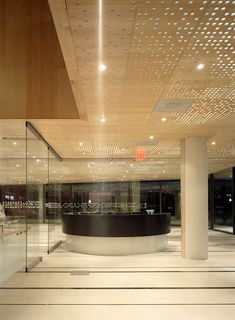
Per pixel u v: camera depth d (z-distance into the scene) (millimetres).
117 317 4660
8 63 3799
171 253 10062
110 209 16203
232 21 3115
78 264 8398
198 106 5941
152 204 19266
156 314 4781
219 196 17906
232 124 7426
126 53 3748
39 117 6359
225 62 4043
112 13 2926
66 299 5484
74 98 5301
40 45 3354
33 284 6426
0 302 5332
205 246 9016
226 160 13633
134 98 5410
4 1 2590
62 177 14398
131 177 16984
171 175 17172
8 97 5125
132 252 9922
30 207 8234
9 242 8109
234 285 6332
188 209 9062
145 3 2787
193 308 5039
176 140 9461
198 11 2936
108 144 9859
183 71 4297
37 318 4621
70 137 8664
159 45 3576
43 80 4398
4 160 9836
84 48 3600
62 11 2859
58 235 12211
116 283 6484
